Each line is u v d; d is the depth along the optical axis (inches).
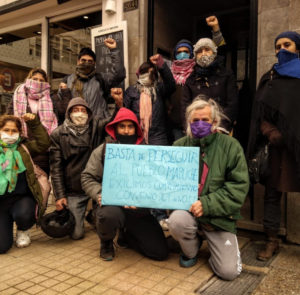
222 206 100.3
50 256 119.2
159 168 105.4
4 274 104.0
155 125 145.5
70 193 139.1
